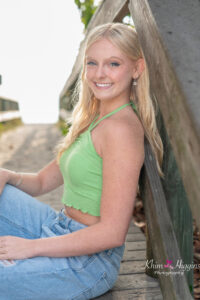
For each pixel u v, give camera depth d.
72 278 1.43
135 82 1.52
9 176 1.80
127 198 1.33
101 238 1.33
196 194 0.85
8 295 1.38
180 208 1.65
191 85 0.89
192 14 1.09
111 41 1.41
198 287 1.88
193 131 0.83
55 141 9.62
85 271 1.45
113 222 1.33
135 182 1.35
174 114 0.95
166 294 1.39
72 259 1.45
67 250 1.38
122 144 1.34
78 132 1.67
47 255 1.40
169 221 1.40
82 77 1.73
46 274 1.38
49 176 1.93
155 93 1.13
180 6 1.12
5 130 12.71
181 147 0.92
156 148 1.51
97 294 1.54
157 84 1.10
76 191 1.53
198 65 0.94
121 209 1.33
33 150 7.69
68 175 1.52
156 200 1.41
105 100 1.50
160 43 1.03
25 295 1.39
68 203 1.58
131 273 1.93
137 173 1.35
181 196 1.63
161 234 1.38
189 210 1.66
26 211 1.64
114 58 1.42
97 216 1.51
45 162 6.09
